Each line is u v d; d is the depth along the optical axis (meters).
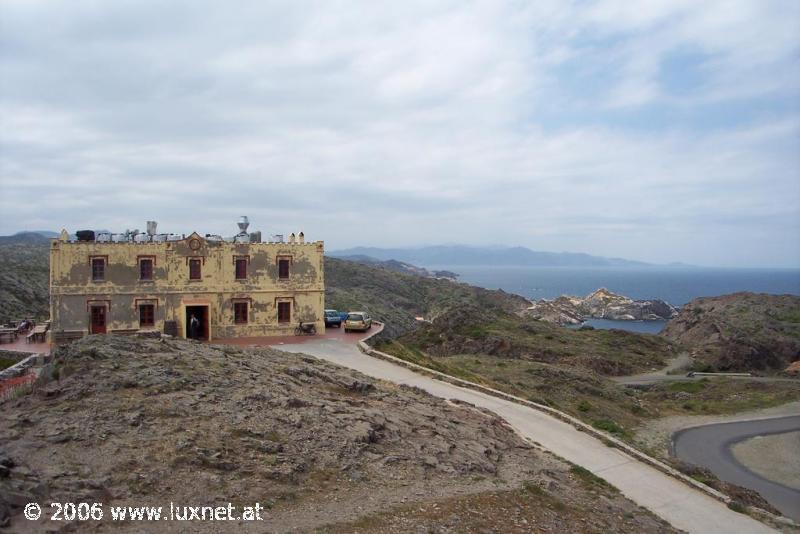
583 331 92.44
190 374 23.41
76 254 41.09
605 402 55.22
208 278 44.22
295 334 46.72
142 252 42.56
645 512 22.02
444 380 37.88
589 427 31.23
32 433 16.81
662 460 32.53
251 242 45.94
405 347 49.59
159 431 17.95
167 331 42.69
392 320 121.75
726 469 40.38
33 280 105.19
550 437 29.34
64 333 40.66
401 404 27.17
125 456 16.14
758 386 64.38
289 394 23.55
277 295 46.28
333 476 17.70
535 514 18.00
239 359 28.27
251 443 18.20
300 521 14.54
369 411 23.97
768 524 23.83
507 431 28.55
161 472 15.59
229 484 15.79
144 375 22.22
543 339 82.00
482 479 20.36
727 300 118.00
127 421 18.23
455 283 187.50
